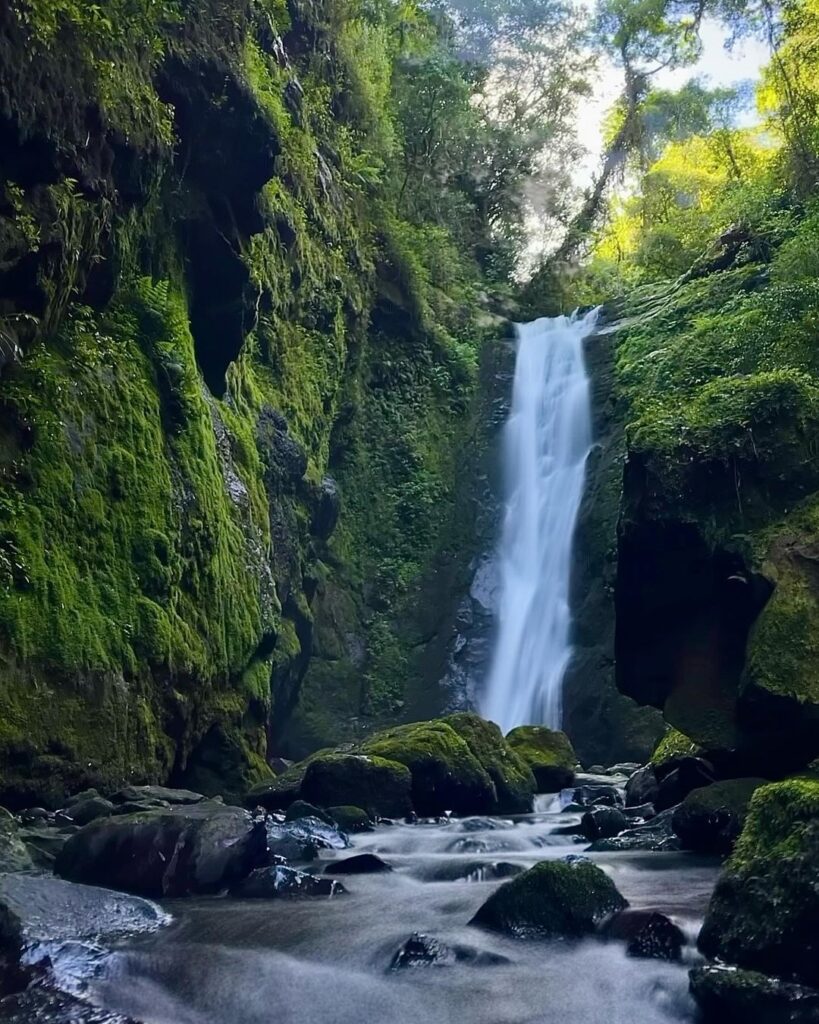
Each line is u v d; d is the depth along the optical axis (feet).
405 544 71.72
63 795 26.94
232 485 43.11
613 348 74.38
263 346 53.26
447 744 35.40
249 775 38.24
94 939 15.19
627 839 25.89
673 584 30.50
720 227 82.99
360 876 21.34
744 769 28.19
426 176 90.27
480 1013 12.92
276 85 55.57
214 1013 12.95
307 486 55.88
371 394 74.90
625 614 31.50
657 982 13.47
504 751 38.04
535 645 65.10
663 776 33.24
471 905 18.02
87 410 31.63
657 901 17.28
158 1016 12.78
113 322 35.32
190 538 36.11
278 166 53.78
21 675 26.32
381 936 15.71
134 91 33.19
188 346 38.99
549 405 75.25
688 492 30.09
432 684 66.18
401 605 69.41
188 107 37.35
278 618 44.29
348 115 72.43
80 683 28.22
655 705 31.65
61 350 31.60
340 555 68.39
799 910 12.89
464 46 108.17
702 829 24.67
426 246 85.35
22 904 15.48
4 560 26.63
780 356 44.01
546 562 68.33
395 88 88.02
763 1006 12.19
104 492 31.63
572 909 15.88
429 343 78.69
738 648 29.25
